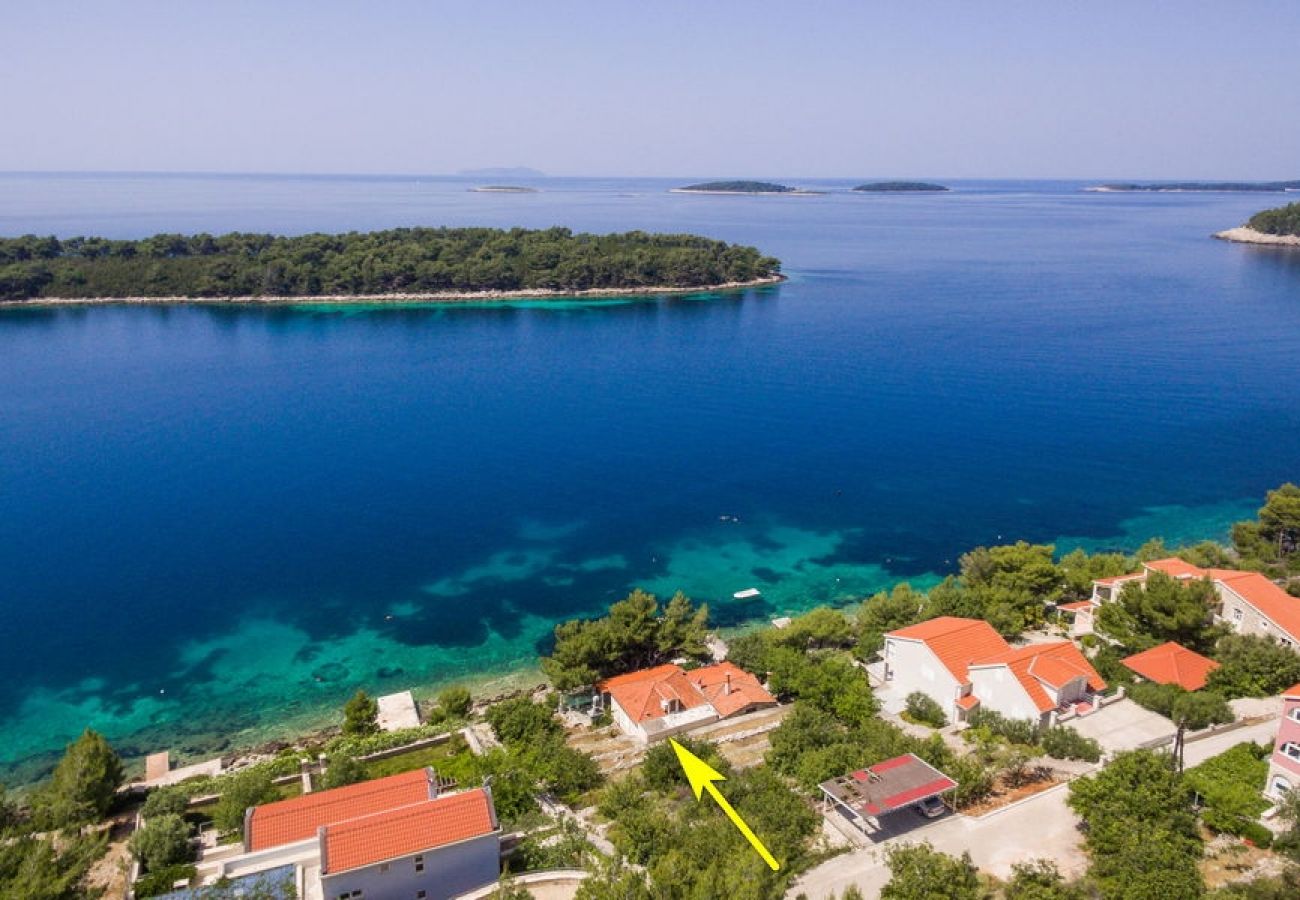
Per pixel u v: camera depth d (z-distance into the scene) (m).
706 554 110.00
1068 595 92.31
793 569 105.88
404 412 172.75
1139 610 78.50
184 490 129.38
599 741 70.00
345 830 48.84
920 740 63.28
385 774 64.88
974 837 52.97
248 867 50.94
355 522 118.94
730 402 180.25
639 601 83.31
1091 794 52.91
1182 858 46.50
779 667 74.69
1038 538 114.06
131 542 111.56
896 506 125.00
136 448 148.00
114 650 87.50
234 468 139.12
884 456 146.12
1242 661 70.56
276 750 72.44
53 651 87.12
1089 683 68.81
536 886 48.88
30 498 125.31
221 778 64.94
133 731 75.31
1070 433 156.38
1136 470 137.75
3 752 72.38
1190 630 76.06
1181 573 82.69
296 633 91.12
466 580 102.88
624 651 80.88
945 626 75.81
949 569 105.94
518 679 83.31
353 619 94.06
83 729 75.56
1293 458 141.62
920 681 73.69
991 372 199.75
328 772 61.72
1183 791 52.59
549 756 61.88
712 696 72.94
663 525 118.88
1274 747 56.31
